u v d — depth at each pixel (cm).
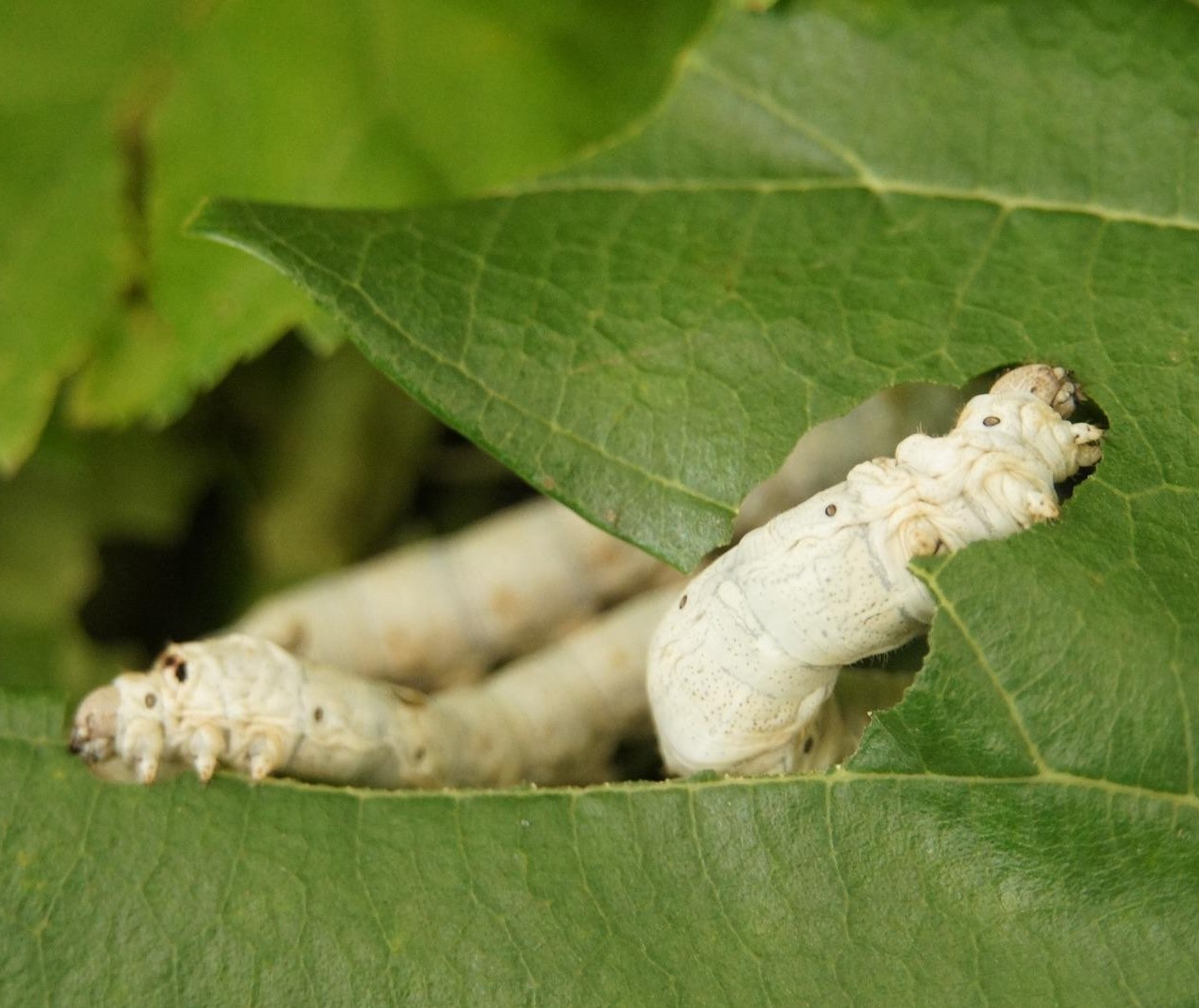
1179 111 26
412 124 29
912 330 25
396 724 27
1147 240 26
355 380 32
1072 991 24
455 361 25
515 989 25
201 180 29
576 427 25
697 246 26
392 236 26
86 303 29
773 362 25
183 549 33
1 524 33
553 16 29
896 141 26
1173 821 24
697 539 25
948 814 24
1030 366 25
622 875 25
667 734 26
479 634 30
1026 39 26
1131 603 24
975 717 24
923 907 24
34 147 29
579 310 25
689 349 25
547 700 29
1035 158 26
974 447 25
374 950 25
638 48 29
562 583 30
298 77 29
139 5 29
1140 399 25
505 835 25
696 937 25
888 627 25
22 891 25
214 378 29
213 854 25
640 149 27
